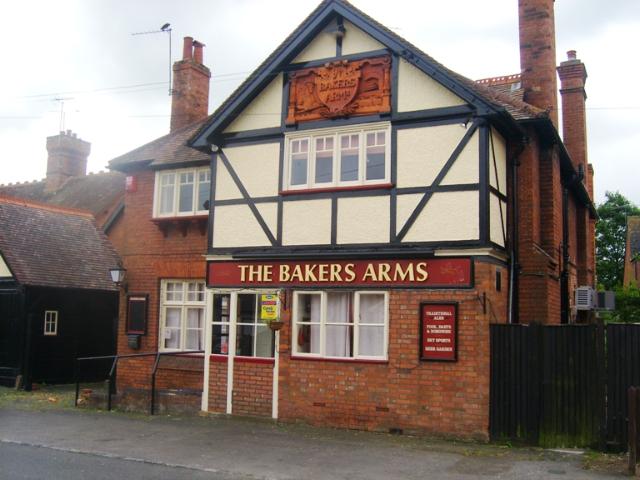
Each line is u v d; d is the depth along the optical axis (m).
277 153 12.47
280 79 12.59
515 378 10.09
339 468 8.52
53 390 16.98
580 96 18.86
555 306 13.20
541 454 9.34
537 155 12.98
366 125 11.62
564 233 15.09
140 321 15.19
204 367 12.82
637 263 33.47
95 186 25.12
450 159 10.86
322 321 11.66
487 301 10.39
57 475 8.02
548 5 14.64
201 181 14.94
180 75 18.42
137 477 8.02
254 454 9.32
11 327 17.34
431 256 10.78
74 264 18.92
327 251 11.63
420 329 10.73
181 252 14.93
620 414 9.46
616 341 9.57
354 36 11.91
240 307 12.63
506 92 14.67
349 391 11.27
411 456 9.20
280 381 11.92
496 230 11.09
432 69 10.96
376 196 11.38
